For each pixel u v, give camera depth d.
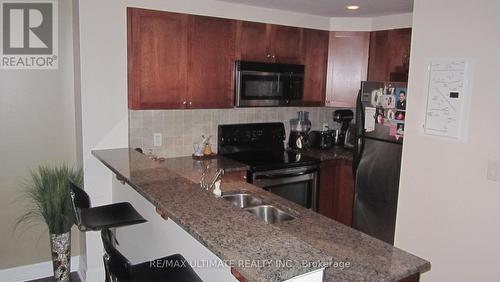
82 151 3.13
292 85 4.02
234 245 1.40
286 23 3.94
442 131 2.58
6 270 3.29
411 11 3.71
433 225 2.69
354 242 1.90
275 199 2.58
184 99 3.46
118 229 3.09
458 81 2.47
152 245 2.47
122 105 3.22
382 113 3.26
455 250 2.58
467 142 2.46
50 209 2.94
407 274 1.62
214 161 3.70
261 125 4.27
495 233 2.36
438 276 2.68
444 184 2.60
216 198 1.94
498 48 2.27
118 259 1.62
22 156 3.24
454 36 2.47
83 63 3.02
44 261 3.42
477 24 2.36
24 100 3.19
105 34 3.07
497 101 2.30
